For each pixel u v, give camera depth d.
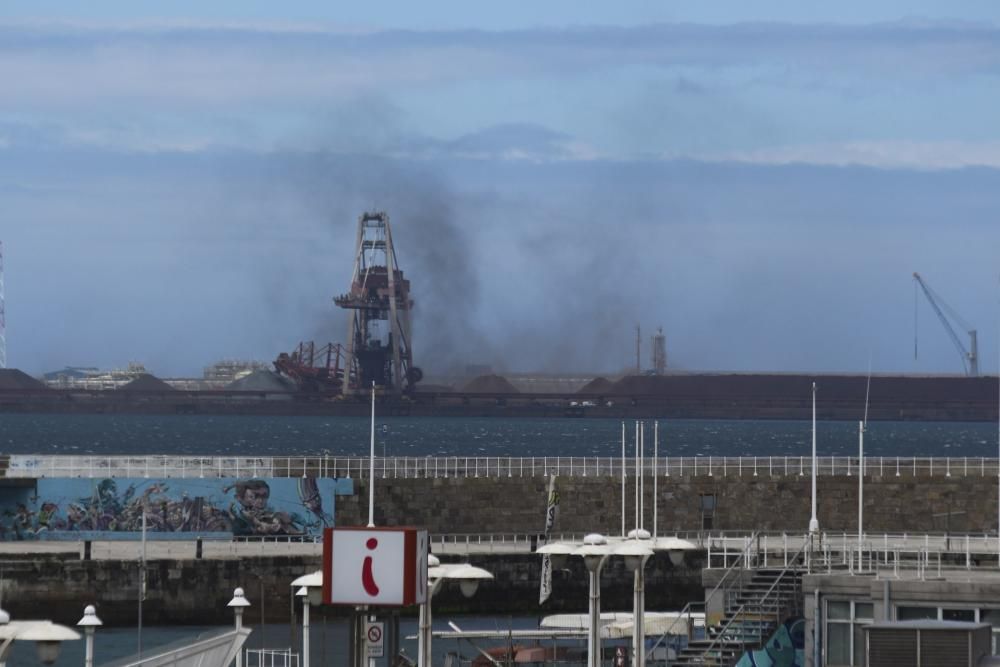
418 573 169.75
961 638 179.75
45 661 164.25
